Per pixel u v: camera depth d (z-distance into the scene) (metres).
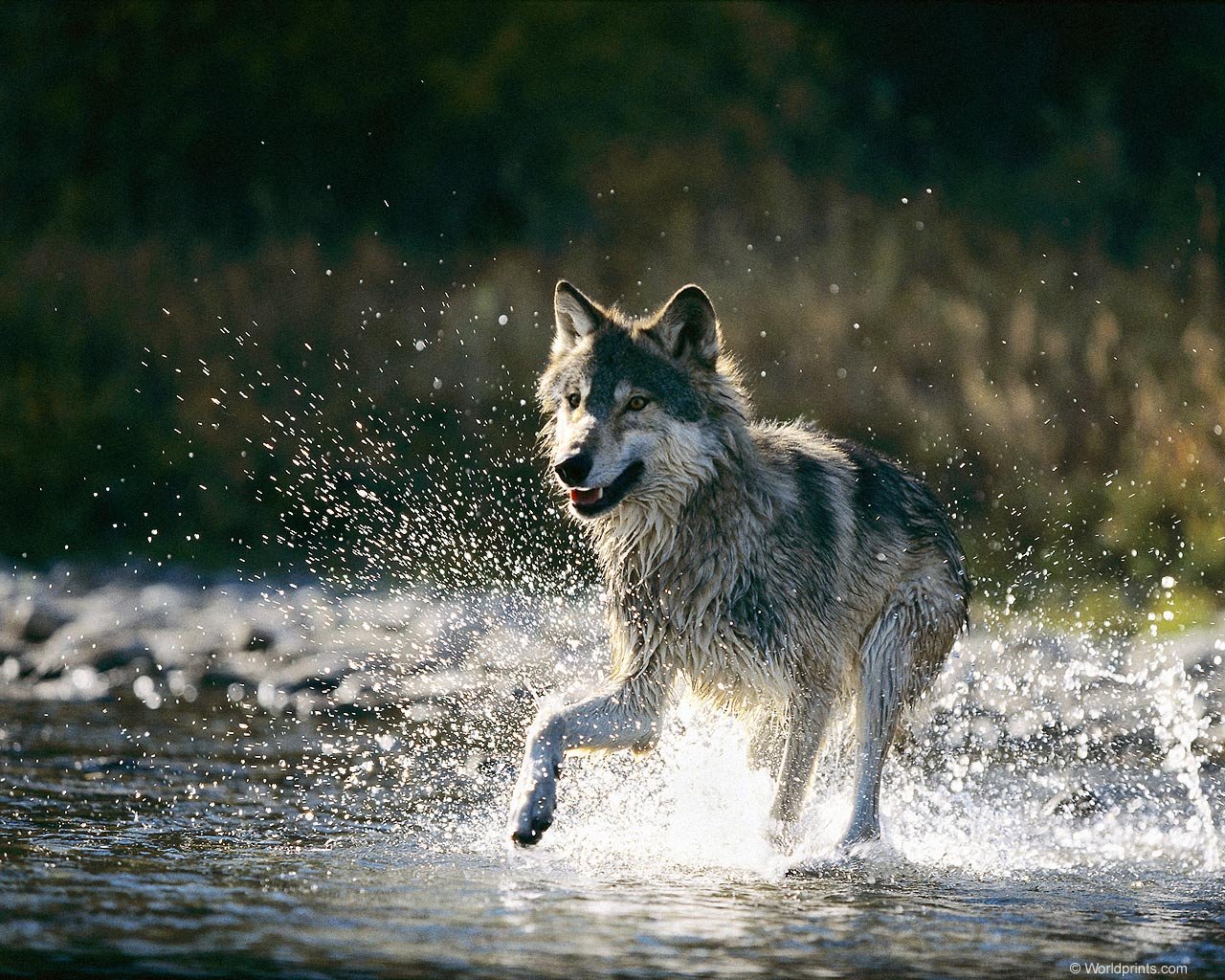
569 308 18.11
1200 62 70.06
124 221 53.72
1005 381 38.69
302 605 32.25
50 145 56.03
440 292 47.09
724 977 11.88
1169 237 51.91
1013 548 33.75
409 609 30.67
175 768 20.53
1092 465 35.72
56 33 57.66
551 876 15.20
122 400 42.44
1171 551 32.44
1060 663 26.42
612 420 16.67
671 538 16.88
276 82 58.09
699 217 52.19
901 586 18.62
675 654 17.03
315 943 12.52
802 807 17.17
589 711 16.34
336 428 41.16
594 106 58.62
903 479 19.48
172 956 12.09
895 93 69.19
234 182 57.72
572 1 61.22
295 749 22.00
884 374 40.19
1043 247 48.56
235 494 39.91
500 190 57.69
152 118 56.88
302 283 46.84
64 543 38.94
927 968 12.28
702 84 60.12
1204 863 16.59
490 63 58.78
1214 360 36.38
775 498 17.17
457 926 13.11
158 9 57.59
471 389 41.97
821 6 72.75
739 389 17.69
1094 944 13.09
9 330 44.09
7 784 19.08
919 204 53.25
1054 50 73.19
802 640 17.05
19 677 28.83
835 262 46.72
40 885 14.02
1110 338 37.41
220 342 44.22
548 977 11.80
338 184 58.69
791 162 57.97
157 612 32.06
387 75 59.03
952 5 72.88
